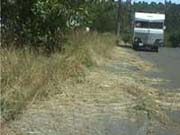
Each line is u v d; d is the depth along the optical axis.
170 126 11.66
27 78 12.70
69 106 12.55
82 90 14.59
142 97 14.54
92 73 18.27
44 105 12.23
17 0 18.84
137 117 12.18
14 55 14.11
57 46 18.89
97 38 28.08
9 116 10.75
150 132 10.99
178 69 25.88
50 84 13.77
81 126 10.93
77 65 17.30
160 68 25.86
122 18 70.00
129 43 51.94
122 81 17.53
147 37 44.47
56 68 15.34
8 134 9.79
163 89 17.00
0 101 11.14
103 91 14.91
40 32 18.78
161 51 49.25
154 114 12.58
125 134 10.65
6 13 18.86
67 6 19.30
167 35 75.69
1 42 17.20
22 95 11.79
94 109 12.59
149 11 47.97
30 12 18.84
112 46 33.25
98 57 23.98
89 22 21.02
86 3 20.22
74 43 20.44
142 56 35.84
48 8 18.80
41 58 15.78
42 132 10.18
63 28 19.30
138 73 21.77
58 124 10.88
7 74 12.41
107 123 11.41
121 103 13.50
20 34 18.67
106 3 32.47
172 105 14.00
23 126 10.43
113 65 23.72
